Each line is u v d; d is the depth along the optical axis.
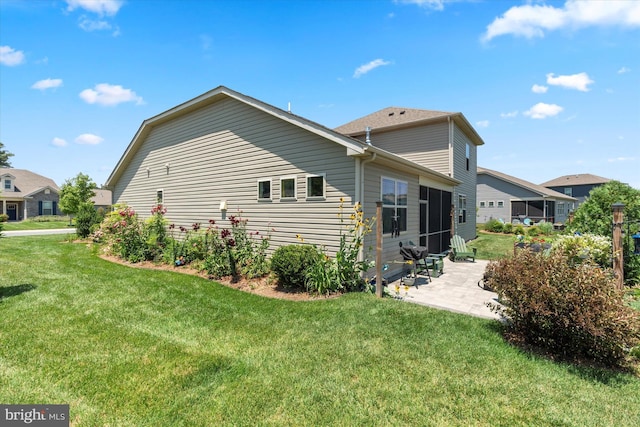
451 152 12.25
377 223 5.65
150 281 6.48
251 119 7.90
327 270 5.64
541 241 7.70
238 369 3.08
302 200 6.85
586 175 45.66
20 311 4.60
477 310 4.92
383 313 4.66
